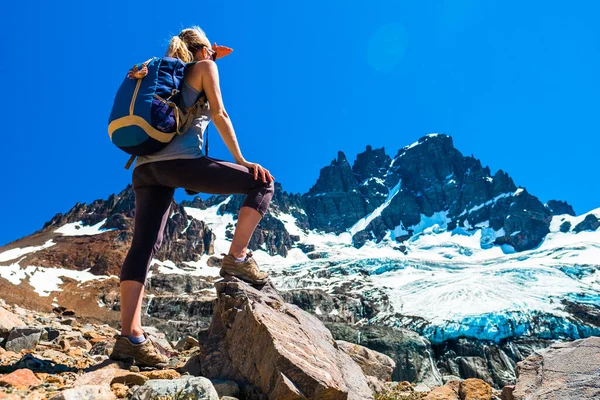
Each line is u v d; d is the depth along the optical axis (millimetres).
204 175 4496
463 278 156250
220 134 4523
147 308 105875
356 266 187000
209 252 186125
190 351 8148
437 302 133125
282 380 3992
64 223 192000
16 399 3510
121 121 4117
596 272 156375
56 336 8078
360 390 4949
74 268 138375
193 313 103375
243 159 4672
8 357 5812
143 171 4594
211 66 4441
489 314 115625
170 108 4168
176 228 186125
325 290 149750
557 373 4285
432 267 190625
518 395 4363
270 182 5004
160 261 165500
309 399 4051
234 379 4621
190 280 131375
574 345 4551
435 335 109125
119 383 4273
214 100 4418
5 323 7180
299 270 189250
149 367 4898
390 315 124750
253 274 5355
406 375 89812
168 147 4383
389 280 167375
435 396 6098
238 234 5133
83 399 3457
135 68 4246
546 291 136500
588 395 3846
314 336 5105
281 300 5410
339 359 5164
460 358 99312
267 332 4375
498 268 174875
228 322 4977
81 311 103750
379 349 94375
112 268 138875
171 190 4879
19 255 148625
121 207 191875
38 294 112188
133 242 4785
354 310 128500
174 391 3799
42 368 4953
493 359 98625
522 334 106438
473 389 6246
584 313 115750
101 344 7945
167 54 4648
